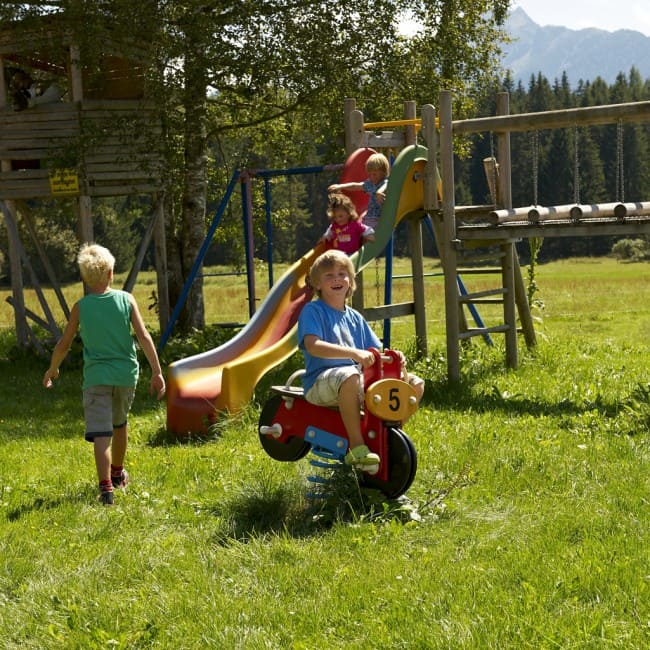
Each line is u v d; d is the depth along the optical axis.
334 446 5.30
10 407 10.52
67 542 4.82
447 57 17.41
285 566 4.25
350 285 5.39
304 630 3.57
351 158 11.41
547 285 39.50
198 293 17.62
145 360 13.58
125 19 14.31
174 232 17.70
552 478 5.69
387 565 4.19
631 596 3.68
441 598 3.74
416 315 11.95
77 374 13.26
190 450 7.48
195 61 15.49
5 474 6.85
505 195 10.84
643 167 105.44
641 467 5.93
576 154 9.27
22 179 14.43
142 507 5.50
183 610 3.79
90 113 14.34
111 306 5.93
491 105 72.19
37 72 18.53
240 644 3.44
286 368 11.66
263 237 22.52
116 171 14.52
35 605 3.89
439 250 11.37
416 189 11.31
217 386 8.58
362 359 5.05
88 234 14.45
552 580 3.87
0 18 13.95
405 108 11.95
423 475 5.78
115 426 6.09
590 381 10.24
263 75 15.97
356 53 16.12
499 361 11.86
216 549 4.61
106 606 3.86
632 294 32.75
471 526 4.78
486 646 3.28
